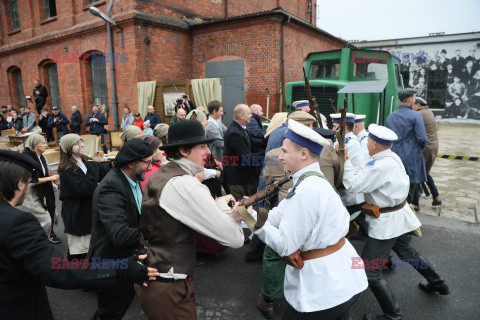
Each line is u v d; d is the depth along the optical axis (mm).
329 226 1609
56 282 1335
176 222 1622
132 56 9383
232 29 10141
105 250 2088
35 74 13180
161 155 3184
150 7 9594
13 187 1406
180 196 1597
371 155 2596
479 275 3326
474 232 4336
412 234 4141
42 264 1307
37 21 12797
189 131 1722
